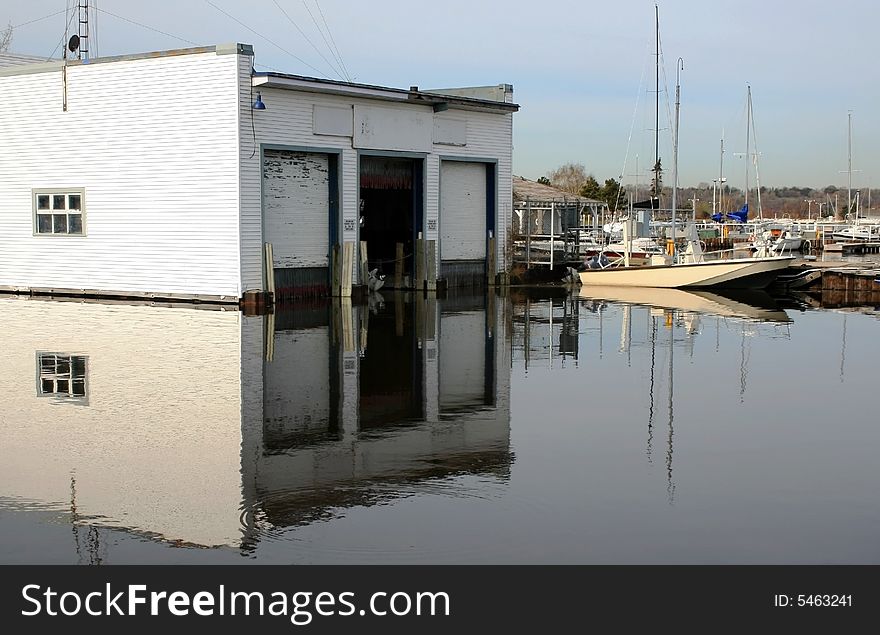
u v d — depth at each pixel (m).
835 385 13.98
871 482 8.98
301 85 25.27
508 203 33.28
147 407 12.07
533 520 7.93
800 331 20.47
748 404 12.59
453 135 30.86
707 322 22.23
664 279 32.59
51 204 27.61
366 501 8.39
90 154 26.69
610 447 10.25
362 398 12.85
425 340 18.69
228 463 9.50
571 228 38.34
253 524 7.82
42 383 13.57
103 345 17.23
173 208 25.38
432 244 30.23
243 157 24.39
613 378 14.52
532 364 15.83
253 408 12.08
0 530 7.66
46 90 27.25
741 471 9.34
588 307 25.81
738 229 62.25
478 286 32.91
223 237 24.64
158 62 25.19
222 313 22.95
